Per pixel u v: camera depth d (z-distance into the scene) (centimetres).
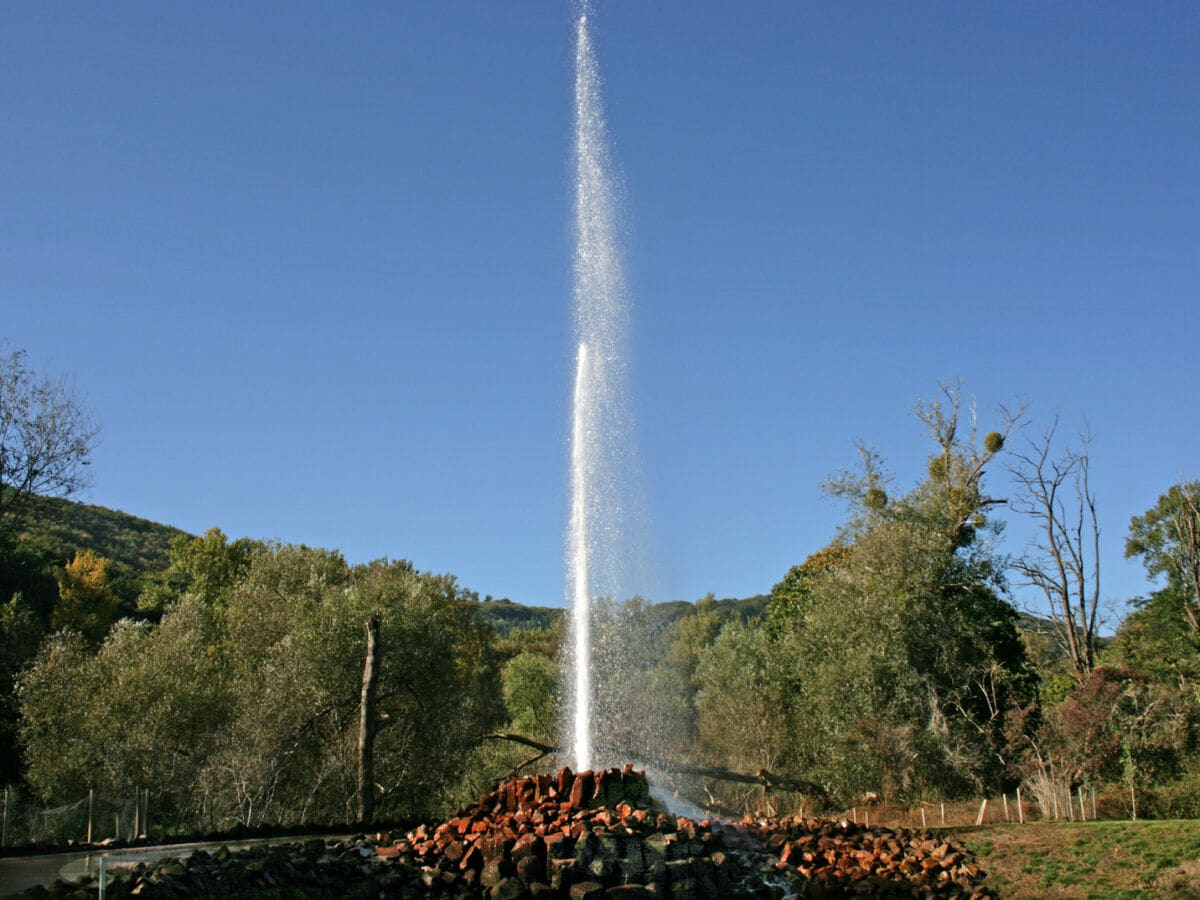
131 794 3192
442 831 1625
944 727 3259
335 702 3234
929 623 3550
